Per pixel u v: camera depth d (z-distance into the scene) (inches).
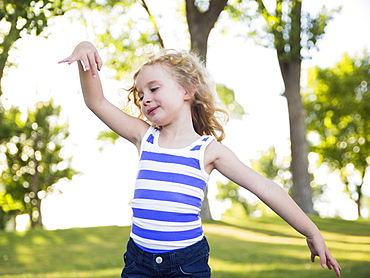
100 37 632.4
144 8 631.8
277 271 312.5
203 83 99.7
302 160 717.3
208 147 91.8
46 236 535.8
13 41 196.7
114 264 372.8
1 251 450.3
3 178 1182.9
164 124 94.2
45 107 1141.7
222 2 579.8
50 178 1193.4
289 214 86.4
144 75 95.0
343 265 328.2
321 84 1218.0
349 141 1253.7
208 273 92.7
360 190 1338.6
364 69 1205.1
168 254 89.4
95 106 98.0
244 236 527.5
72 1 573.3
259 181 88.4
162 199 89.6
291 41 672.4
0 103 307.0
